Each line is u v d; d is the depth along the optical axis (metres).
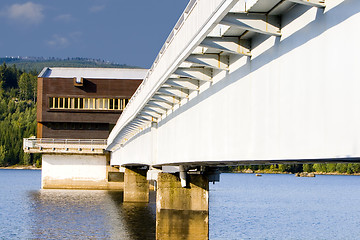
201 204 30.56
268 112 14.03
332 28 10.74
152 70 23.58
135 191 62.56
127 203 61.09
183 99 24.47
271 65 13.80
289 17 12.62
